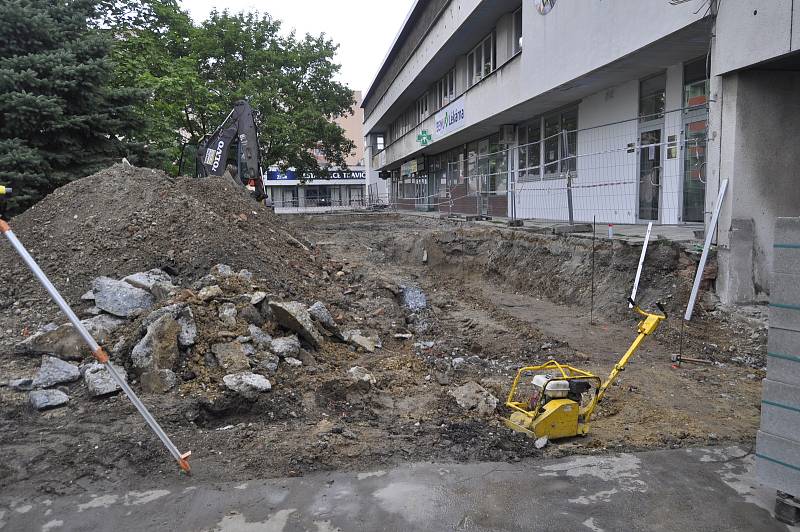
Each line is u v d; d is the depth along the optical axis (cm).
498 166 2086
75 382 500
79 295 669
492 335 806
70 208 839
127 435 421
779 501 338
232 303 617
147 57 2066
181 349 530
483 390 543
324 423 472
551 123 1675
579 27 1223
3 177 1060
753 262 803
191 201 862
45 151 1145
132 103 1343
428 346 738
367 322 783
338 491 367
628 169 1298
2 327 606
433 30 2302
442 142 2495
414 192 3616
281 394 504
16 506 344
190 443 420
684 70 1104
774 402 335
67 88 1153
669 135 1149
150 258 738
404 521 336
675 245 888
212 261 756
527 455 429
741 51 762
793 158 802
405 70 2975
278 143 2964
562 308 988
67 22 1230
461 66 2295
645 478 391
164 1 2222
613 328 834
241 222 939
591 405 480
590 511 349
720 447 446
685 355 699
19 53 1157
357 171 6756
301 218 2730
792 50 689
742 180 794
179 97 2275
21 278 699
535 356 714
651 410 532
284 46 3169
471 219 1786
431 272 1368
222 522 332
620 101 1315
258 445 423
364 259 1491
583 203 1469
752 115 788
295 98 3158
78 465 387
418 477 388
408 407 530
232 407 482
